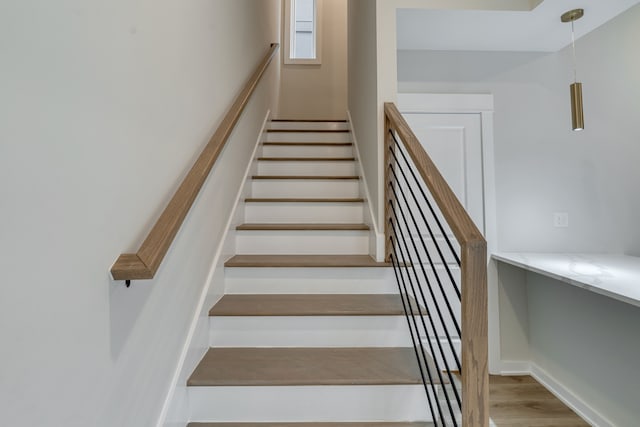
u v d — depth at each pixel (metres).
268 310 1.58
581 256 2.46
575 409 2.16
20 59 0.55
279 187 2.62
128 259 0.81
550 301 2.40
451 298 2.53
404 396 1.32
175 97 1.17
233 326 1.57
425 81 2.60
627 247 2.56
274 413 1.31
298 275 1.85
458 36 2.33
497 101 2.62
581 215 2.59
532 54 2.62
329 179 2.61
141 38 0.94
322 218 2.41
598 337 2.02
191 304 1.34
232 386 1.30
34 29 0.58
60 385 0.64
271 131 3.32
